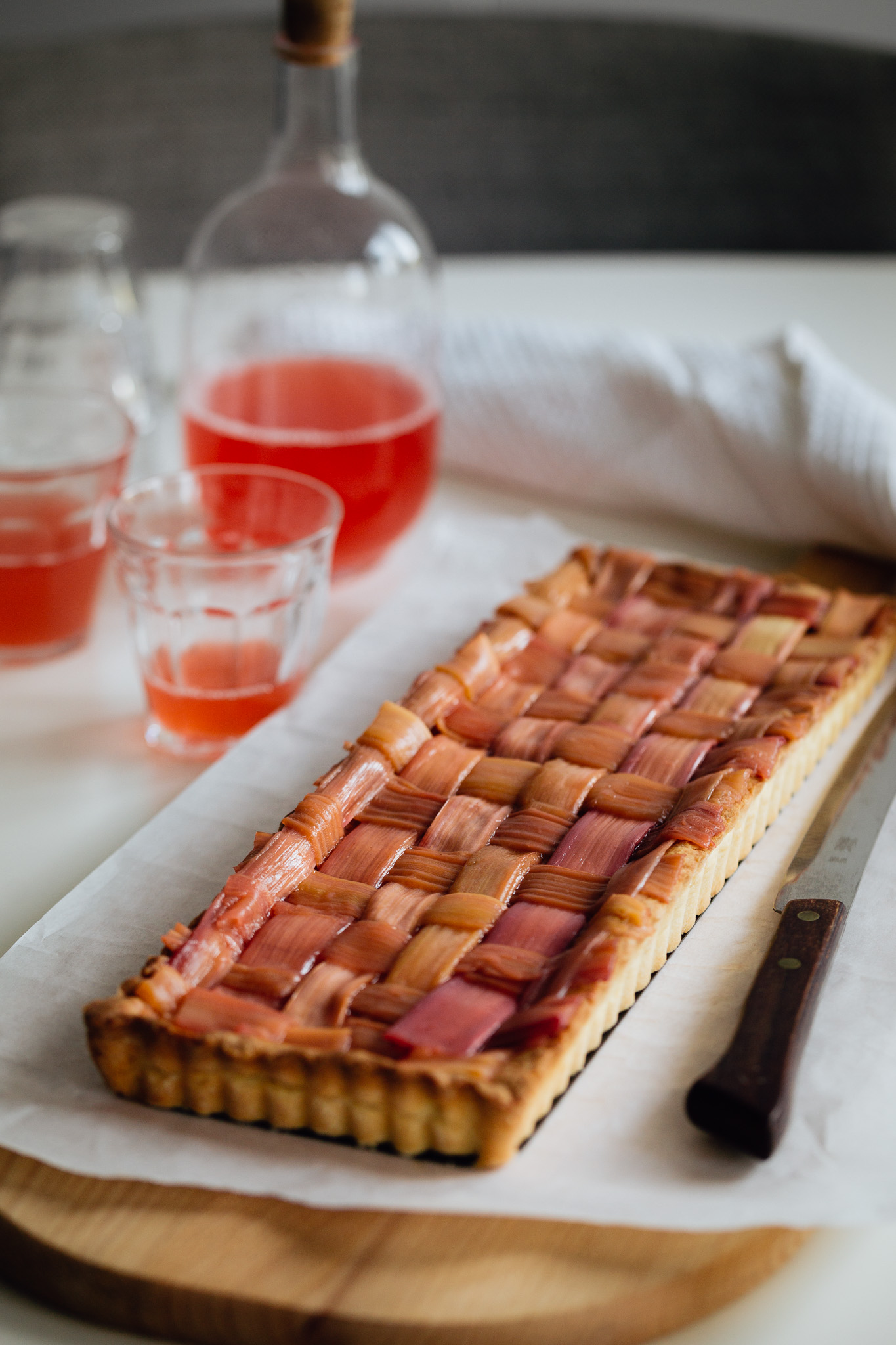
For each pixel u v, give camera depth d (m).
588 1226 0.83
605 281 1.39
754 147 1.60
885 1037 0.88
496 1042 0.83
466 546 1.12
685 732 0.95
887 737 0.99
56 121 1.54
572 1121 0.84
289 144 1.08
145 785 0.99
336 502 1.02
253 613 1.00
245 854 0.94
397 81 1.59
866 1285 0.84
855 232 1.62
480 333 1.20
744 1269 0.82
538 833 0.90
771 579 1.04
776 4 1.81
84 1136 0.84
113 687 1.05
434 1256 0.82
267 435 1.06
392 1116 0.83
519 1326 0.81
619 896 0.87
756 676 0.98
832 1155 0.84
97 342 1.18
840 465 1.10
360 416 1.07
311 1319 0.81
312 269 1.09
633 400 1.16
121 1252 0.82
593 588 1.05
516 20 1.58
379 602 1.11
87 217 1.18
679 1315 0.82
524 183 1.63
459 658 0.98
